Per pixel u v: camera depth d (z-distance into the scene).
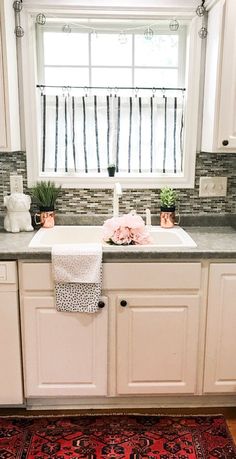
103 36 2.38
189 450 1.92
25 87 2.30
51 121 2.40
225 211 2.48
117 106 2.40
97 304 1.96
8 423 2.10
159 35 2.38
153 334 2.06
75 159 2.45
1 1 1.97
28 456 1.88
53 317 2.01
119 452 1.91
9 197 2.28
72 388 2.11
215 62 2.11
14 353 2.05
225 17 2.02
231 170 2.45
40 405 2.21
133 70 2.41
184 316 2.04
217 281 2.01
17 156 2.38
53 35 2.36
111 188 2.44
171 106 2.41
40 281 1.97
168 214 2.38
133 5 2.23
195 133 2.39
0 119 2.10
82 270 1.92
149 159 2.46
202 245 2.05
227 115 2.12
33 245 2.01
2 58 2.04
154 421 2.12
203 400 2.24
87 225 2.46
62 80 2.40
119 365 2.10
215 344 2.10
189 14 2.25
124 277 1.98
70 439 1.99
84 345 2.05
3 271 1.95
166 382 2.14
